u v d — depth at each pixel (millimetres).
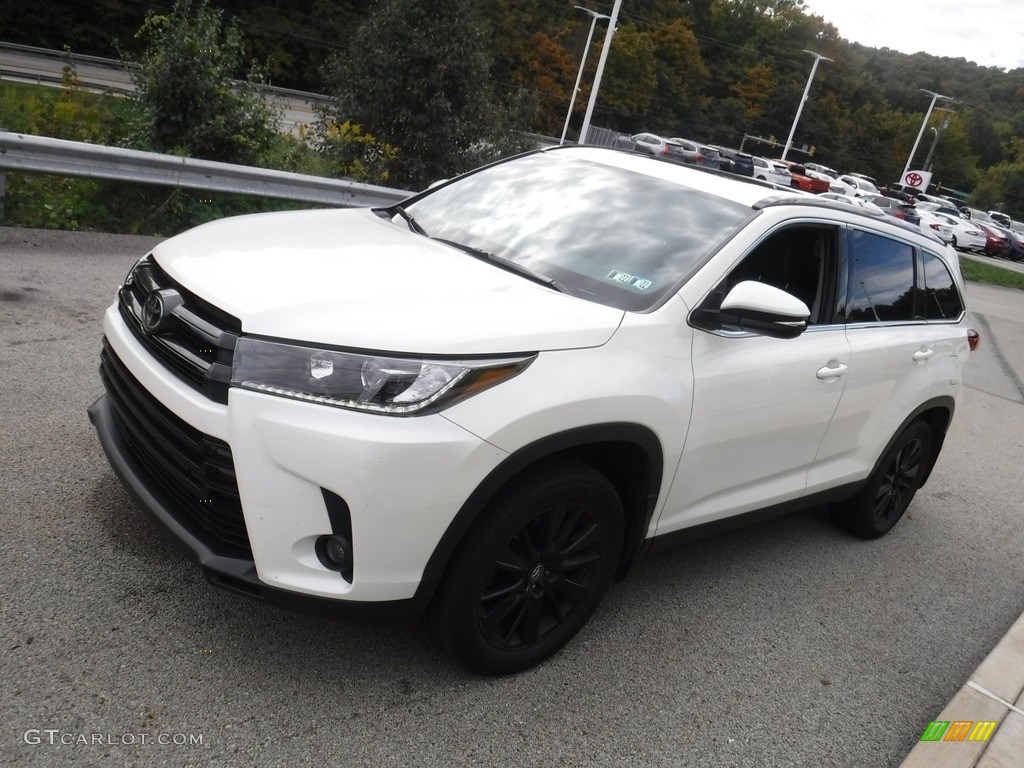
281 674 2768
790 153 99062
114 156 7609
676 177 3811
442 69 13188
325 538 2486
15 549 3086
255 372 2410
